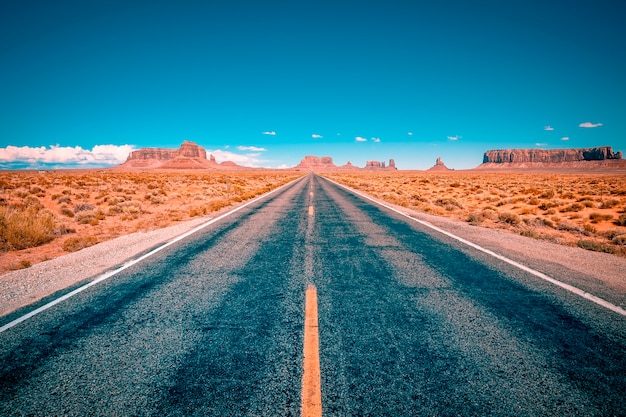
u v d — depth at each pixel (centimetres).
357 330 320
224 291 425
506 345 293
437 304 382
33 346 296
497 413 211
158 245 693
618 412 213
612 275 492
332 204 1527
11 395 232
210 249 654
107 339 306
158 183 3291
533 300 395
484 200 2011
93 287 444
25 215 891
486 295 410
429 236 779
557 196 2109
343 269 517
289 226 919
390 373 252
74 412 215
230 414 211
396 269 516
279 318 347
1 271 586
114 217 1216
